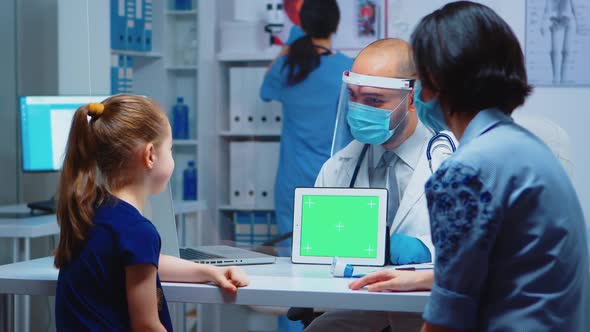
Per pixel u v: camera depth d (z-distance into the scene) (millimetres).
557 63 4328
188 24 5047
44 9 4551
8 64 4371
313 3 4324
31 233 3270
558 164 1160
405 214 2012
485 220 1094
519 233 1107
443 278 1123
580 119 4320
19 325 3508
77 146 1543
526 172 1114
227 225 4965
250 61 4977
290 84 4320
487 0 4371
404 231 2018
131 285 1463
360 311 2037
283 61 4371
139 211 1572
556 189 1120
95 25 4438
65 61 4445
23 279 1671
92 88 4441
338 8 4391
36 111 3777
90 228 1505
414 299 1458
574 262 1122
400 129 2041
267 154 4859
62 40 4445
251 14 4891
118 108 1552
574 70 4312
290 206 4406
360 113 2016
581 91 4316
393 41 2070
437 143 2012
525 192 1102
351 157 2166
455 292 1113
